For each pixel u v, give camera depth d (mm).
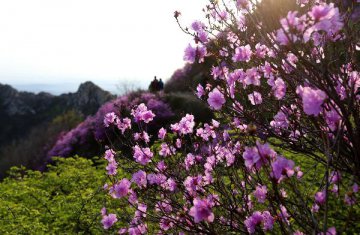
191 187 2723
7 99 68938
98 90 48375
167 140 3373
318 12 1684
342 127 1906
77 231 5977
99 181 8117
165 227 2785
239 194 3117
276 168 1704
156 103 16266
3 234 5914
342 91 2225
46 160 19484
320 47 2389
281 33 1788
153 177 2926
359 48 2518
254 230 2148
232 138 3035
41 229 6035
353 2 2438
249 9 2387
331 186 3777
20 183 9117
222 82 2688
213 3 2926
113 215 3182
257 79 2582
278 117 2688
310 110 1744
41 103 69250
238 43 3064
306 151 2746
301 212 2432
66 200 7461
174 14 2607
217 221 2637
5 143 59250
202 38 2658
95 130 17453
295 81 2551
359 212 3754
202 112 14812
